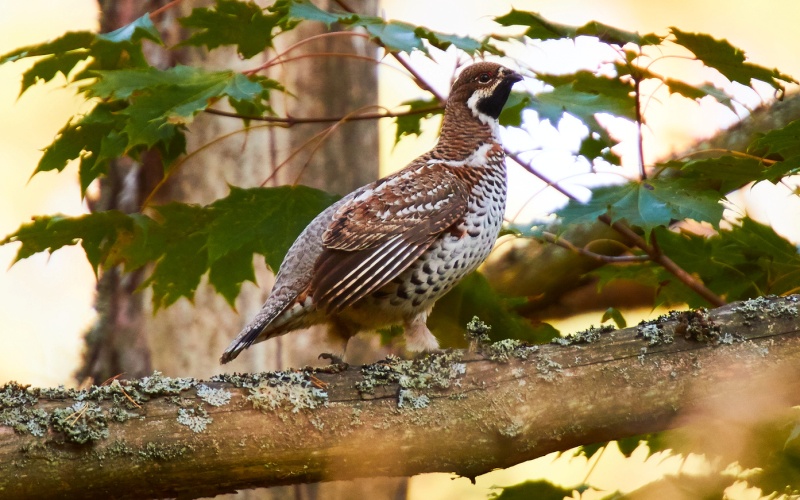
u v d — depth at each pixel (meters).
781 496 8.33
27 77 9.19
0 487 6.39
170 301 10.20
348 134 12.60
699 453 8.55
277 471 6.95
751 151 10.26
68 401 6.70
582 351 7.38
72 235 9.47
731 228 9.91
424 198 8.92
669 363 7.33
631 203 8.71
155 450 6.67
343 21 8.55
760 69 8.55
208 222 9.70
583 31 8.66
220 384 7.00
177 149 10.02
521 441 7.21
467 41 8.64
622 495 8.91
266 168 12.24
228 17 9.00
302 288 8.72
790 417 8.01
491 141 9.87
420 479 15.41
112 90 8.42
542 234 9.63
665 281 10.66
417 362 7.37
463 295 10.71
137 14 12.25
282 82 12.05
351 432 7.00
